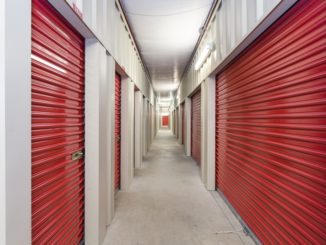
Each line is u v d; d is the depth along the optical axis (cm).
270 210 164
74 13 136
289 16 137
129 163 349
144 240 192
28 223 96
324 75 110
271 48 159
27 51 95
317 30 115
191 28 341
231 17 211
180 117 913
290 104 138
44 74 123
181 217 236
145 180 379
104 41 195
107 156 216
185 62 545
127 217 236
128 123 340
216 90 315
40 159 119
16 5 87
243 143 215
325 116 110
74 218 164
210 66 304
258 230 183
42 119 121
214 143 321
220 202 279
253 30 165
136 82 422
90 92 179
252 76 191
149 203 275
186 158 593
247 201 207
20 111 90
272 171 160
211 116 319
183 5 273
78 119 171
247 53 201
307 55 122
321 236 112
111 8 224
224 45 233
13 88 86
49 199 129
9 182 84
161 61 536
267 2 143
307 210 122
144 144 632
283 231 146
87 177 179
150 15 299
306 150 123
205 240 192
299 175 130
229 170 262
